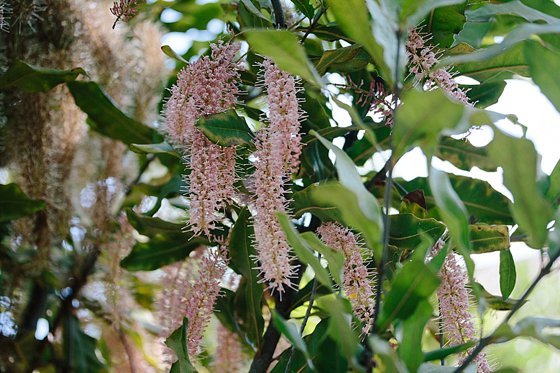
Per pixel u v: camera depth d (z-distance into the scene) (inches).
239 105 45.0
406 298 33.6
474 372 36.3
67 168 49.7
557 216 35.0
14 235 49.5
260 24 44.9
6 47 49.1
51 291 51.6
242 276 45.9
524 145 32.0
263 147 38.3
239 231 42.4
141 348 50.8
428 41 42.4
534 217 32.8
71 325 51.2
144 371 50.6
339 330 32.8
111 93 50.7
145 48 51.6
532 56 35.4
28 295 50.8
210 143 40.0
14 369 49.6
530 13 40.7
